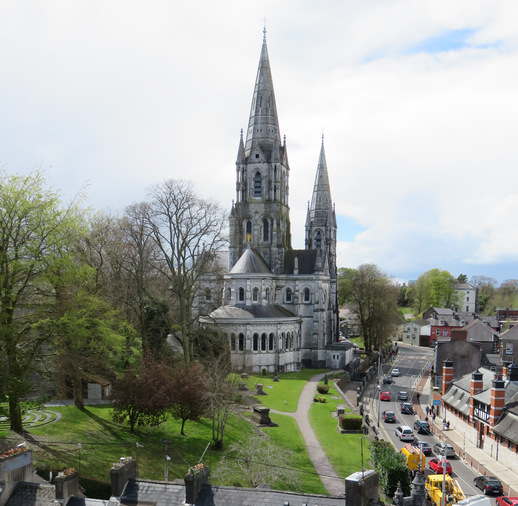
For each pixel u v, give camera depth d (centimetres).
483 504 3044
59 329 4266
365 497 2386
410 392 9838
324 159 15612
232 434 5691
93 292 5444
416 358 14662
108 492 3653
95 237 6562
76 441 4428
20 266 4094
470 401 6781
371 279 14788
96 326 4872
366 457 5491
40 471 3656
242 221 13225
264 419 6419
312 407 7644
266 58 13475
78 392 5338
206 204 8294
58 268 4341
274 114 13512
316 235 15438
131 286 7794
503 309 17562
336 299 14700
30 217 4119
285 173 13750
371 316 14412
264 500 2475
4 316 3925
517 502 4281
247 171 13238
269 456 4569
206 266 9069
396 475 4584
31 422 4741
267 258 12975
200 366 6450
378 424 7300
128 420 5116
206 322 10094
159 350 7062
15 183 4100
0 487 2512
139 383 4947
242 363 10306
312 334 12025
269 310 11131
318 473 4834
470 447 6494
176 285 7512
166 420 5672
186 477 2509
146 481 2662
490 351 10844
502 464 5812
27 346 4475
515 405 6006
